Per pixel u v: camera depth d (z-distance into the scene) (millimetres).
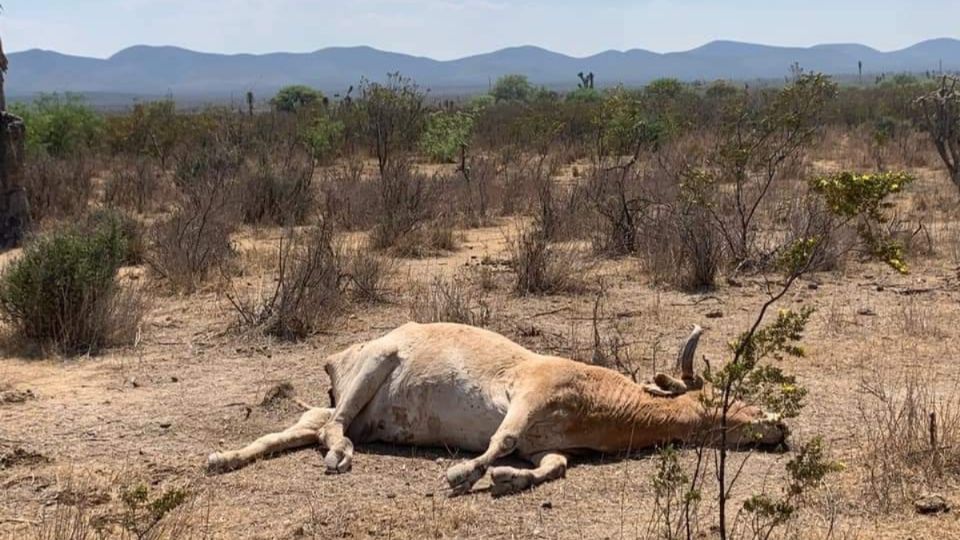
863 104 48156
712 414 7051
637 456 7117
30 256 11047
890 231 15359
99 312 10898
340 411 7387
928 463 6875
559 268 13344
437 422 7254
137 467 7293
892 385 8930
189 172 24438
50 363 10258
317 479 7000
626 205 16438
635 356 9992
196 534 6168
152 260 14938
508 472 6578
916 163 28109
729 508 6332
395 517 6332
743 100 28891
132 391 9258
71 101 41469
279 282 11852
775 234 15883
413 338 7422
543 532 6086
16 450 7473
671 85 51812
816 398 8570
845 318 11430
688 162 23516
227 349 10688
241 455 7262
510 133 37188
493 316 11602
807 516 6266
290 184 20625
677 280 13391
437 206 19500
